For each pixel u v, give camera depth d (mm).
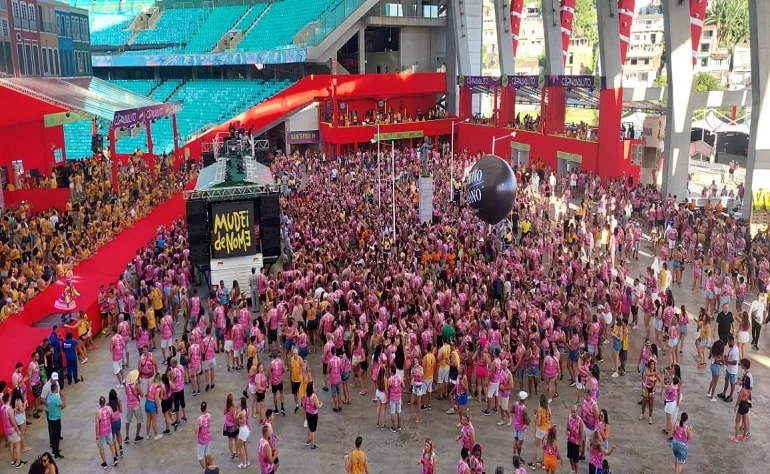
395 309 19984
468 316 19297
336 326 19875
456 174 41562
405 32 61062
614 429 16547
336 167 45719
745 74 70875
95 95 37250
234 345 19906
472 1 55812
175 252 26219
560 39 45938
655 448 15711
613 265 27734
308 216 32062
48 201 32906
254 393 17016
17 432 15086
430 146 51156
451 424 16984
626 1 39938
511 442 16047
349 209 33281
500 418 17234
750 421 16844
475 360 17953
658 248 29438
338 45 55062
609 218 29891
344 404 18062
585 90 45625
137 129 55500
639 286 22812
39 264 24172
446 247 26359
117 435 15453
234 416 15047
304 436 16422
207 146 47969
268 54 55562
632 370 19734
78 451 15789
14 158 35844
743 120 53781
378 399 16625
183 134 53875
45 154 38812
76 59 41219
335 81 53656
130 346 21859
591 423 14852
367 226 29422
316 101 55000
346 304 21422
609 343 21359
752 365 19938
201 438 14594
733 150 60719
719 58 81812
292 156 50125
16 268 22188
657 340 20922
